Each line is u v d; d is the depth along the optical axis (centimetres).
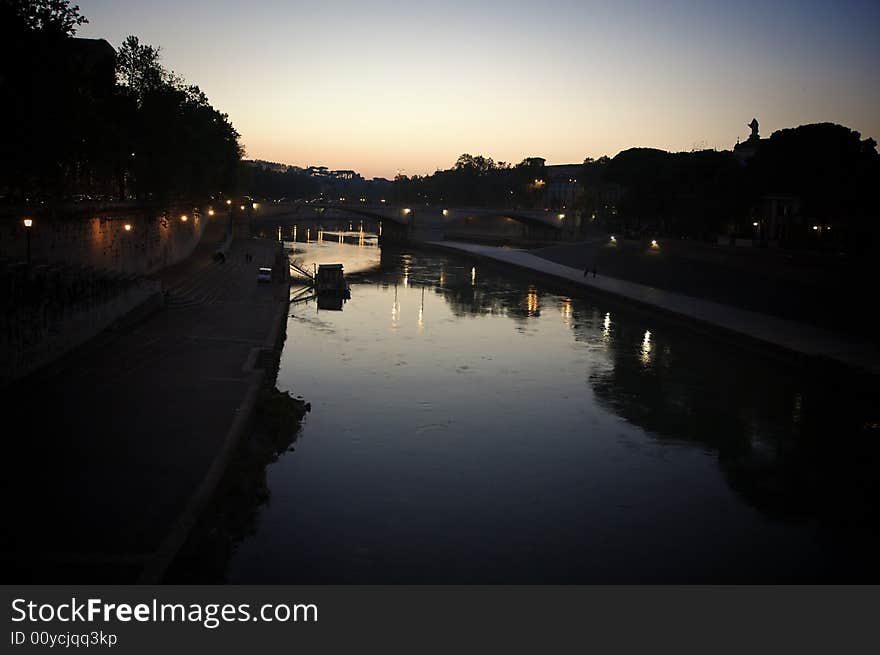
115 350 4356
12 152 3675
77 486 2348
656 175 12669
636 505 2980
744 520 2880
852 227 9131
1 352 3234
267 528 2583
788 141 10056
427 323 7119
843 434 3978
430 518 2745
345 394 4406
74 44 4006
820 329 6900
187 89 9019
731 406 4472
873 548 2677
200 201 10581
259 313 6044
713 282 9019
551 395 4600
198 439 2828
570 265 13038
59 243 4994
